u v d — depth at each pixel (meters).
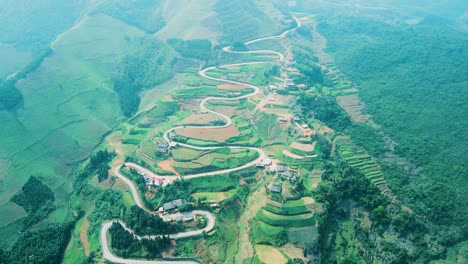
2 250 166.12
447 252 171.50
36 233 177.00
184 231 171.00
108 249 164.75
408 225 178.00
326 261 160.00
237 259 161.12
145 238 163.00
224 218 181.62
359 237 174.62
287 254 160.88
